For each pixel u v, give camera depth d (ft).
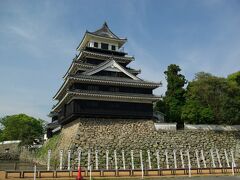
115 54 163.53
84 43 172.55
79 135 119.34
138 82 133.28
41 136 284.00
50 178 81.30
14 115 289.53
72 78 123.13
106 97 127.13
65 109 143.23
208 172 100.17
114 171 89.92
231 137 140.36
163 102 177.88
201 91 147.54
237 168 104.68
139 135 128.36
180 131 134.10
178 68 181.16
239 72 178.91
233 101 138.82
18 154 232.73
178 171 96.32
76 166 112.16
